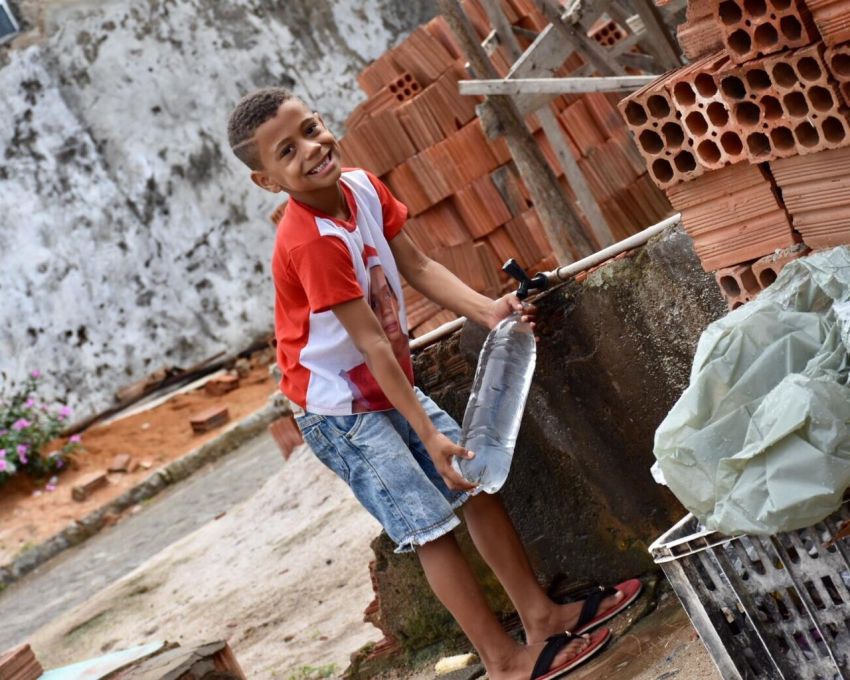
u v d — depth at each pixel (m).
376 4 15.48
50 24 14.55
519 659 3.38
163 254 14.93
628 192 7.61
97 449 13.75
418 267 3.54
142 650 3.72
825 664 2.44
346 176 3.34
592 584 3.75
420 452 3.47
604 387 3.57
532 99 6.30
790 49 2.57
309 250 3.14
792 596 2.57
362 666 4.11
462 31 6.16
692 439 2.46
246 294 15.12
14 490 13.33
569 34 6.20
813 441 2.29
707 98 2.73
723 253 2.97
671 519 3.62
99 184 14.74
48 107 14.57
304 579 6.20
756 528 2.34
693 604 2.59
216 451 12.79
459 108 7.46
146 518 11.58
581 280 3.51
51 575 11.18
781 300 2.63
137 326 14.86
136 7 14.78
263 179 3.19
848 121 2.56
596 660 3.35
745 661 2.58
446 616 3.98
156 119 14.87
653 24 5.94
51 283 14.58
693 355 3.39
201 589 6.97
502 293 7.46
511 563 3.49
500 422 3.28
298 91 15.27
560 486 3.72
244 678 3.60
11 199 14.48
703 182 2.92
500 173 7.45
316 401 3.34
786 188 2.80
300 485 7.95
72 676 3.62
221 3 14.98
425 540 3.31
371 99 7.83
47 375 14.50
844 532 2.30
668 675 3.04
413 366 3.78
